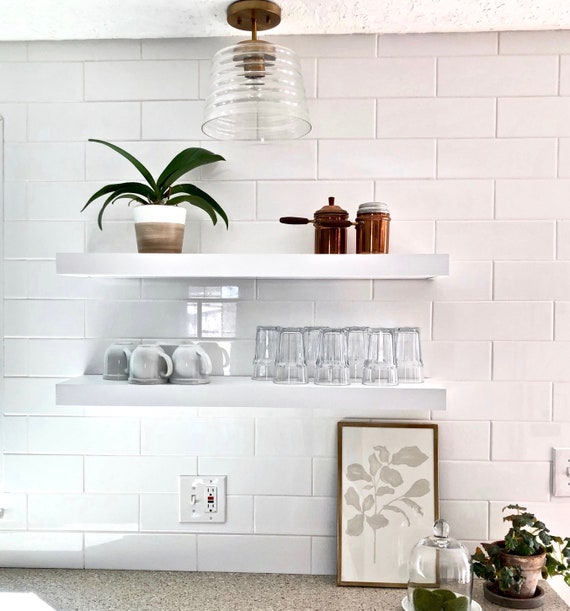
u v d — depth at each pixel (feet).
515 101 4.56
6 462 4.70
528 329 4.59
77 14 4.18
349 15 4.23
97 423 4.69
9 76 4.67
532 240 4.58
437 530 3.95
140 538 4.66
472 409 4.60
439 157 4.59
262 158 4.64
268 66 3.64
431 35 4.57
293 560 4.62
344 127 4.61
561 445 4.58
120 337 4.71
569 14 4.22
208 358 4.28
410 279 4.59
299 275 3.90
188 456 4.67
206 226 4.65
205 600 4.17
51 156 4.69
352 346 4.53
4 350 4.72
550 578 4.54
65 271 3.94
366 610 4.04
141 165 4.17
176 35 4.57
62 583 4.42
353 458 4.57
